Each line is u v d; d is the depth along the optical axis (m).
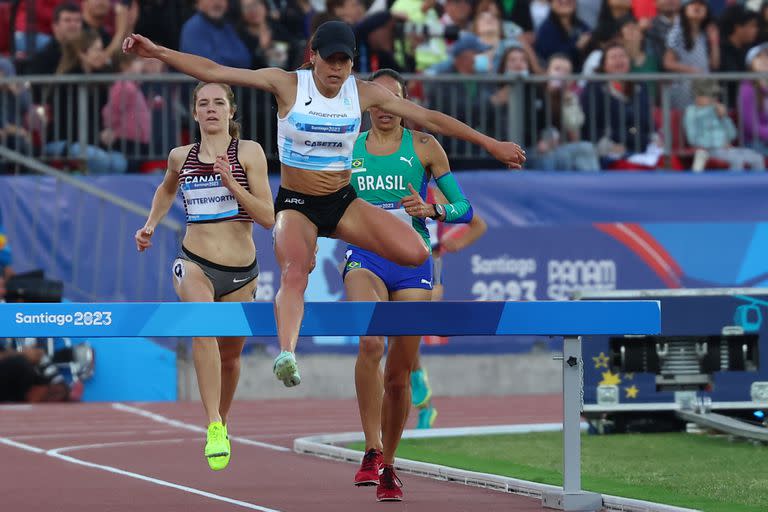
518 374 44.59
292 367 16.81
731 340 30.69
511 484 21.41
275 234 18.33
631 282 44.06
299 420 36.53
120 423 35.50
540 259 43.72
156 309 17.92
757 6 50.66
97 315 17.88
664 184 44.72
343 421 36.22
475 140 17.69
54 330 17.80
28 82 43.84
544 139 46.12
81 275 42.88
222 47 44.69
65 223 42.94
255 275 20.80
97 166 44.56
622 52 47.31
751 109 46.81
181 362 42.81
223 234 20.33
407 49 46.31
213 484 22.58
